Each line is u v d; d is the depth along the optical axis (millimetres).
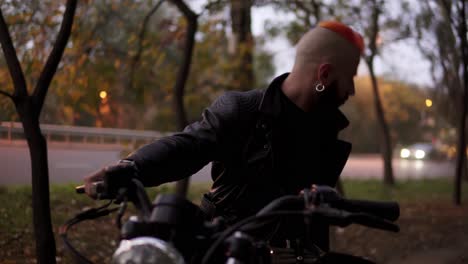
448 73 17406
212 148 2160
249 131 2213
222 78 10727
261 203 2246
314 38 2268
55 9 6836
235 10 10086
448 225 9945
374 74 18297
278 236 2139
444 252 7758
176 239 1582
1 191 9742
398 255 7699
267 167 2227
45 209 4246
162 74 10195
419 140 49094
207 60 10531
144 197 1684
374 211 1787
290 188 2270
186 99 10469
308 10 10508
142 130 17031
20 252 6301
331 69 2238
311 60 2252
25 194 9508
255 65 12547
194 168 2148
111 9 9078
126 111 12297
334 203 1720
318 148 2324
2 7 6453
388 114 26672
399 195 15594
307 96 2258
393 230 1674
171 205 1575
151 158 2004
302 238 2131
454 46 14883
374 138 50844
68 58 7703
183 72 8633
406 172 29922
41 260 4230
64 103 8125
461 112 13852
